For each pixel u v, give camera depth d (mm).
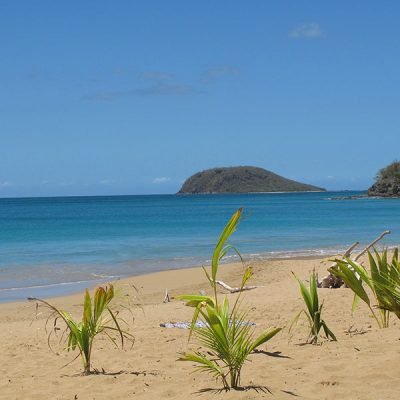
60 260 26516
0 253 29531
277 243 33156
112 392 5723
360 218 60438
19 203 170000
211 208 103375
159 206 120000
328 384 5348
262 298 13383
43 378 6598
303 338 7977
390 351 6449
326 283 14398
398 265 6984
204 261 25641
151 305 14234
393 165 159125
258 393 5090
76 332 6613
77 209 106000
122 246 32812
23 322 12594
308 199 168625
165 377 6191
